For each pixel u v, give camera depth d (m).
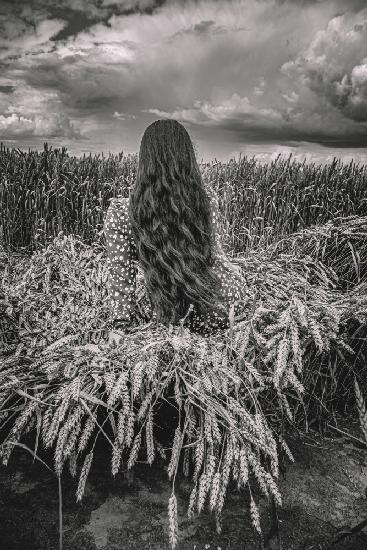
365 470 1.45
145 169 1.40
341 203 3.82
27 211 3.95
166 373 1.24
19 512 1.14
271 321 1.52
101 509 1.18
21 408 1.18
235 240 3.46
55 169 4.11
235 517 1.20
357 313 1.53
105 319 1.73
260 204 3.93
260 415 1.17
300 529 1.18
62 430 1.05
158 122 1.41
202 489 1.01
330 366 1.61
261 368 1.43
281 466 1.41
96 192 4.34
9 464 1.30
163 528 1.15
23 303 1.65
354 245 2.32
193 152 1.44
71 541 1.08
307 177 4.26
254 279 1.91
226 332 1.43
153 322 1.55
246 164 4.84
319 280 2.12
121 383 1.14
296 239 2.38
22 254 3.29
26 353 1.41
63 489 1.23
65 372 1.20
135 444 1.10
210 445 1.08
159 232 1.40
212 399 1.18
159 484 1.29
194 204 1.42
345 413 1.77
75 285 1.93
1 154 4.94
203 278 1.48
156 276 1.46
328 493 1.33
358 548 1.13
